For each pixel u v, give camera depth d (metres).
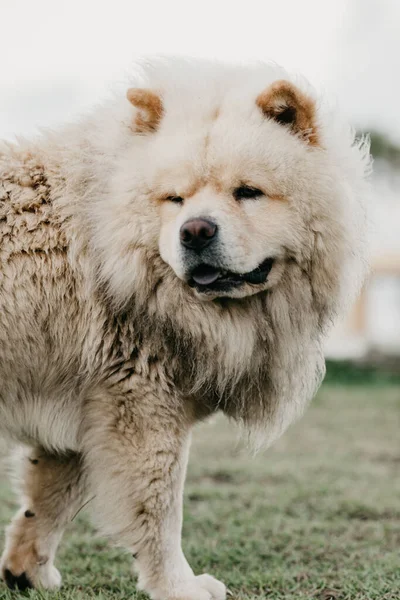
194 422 3.62
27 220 3.41
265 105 3.35
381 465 7.11
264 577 3.83
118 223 3.33
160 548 3.43
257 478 6.41
